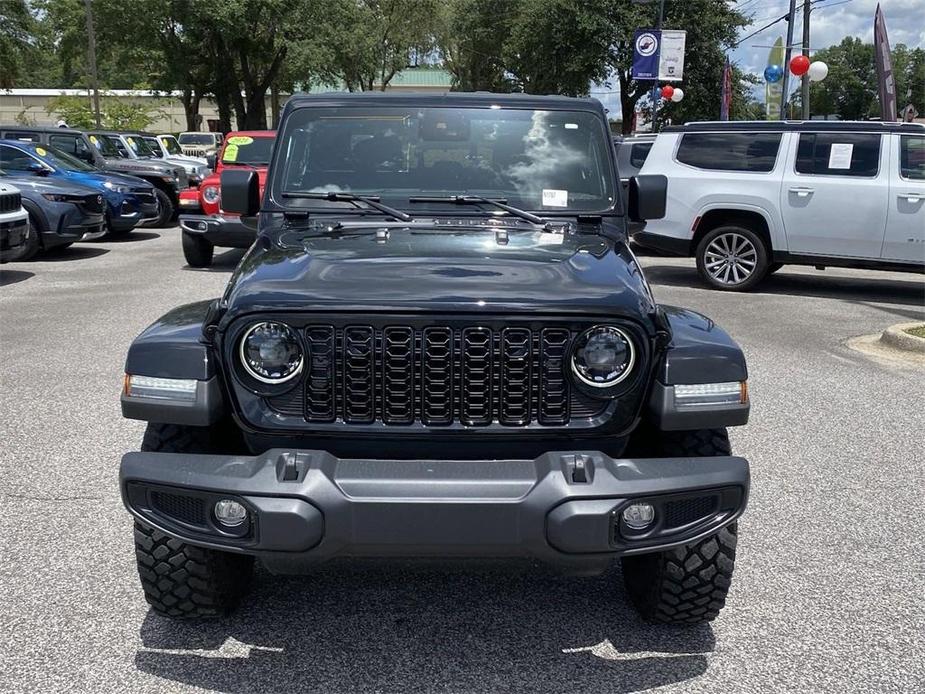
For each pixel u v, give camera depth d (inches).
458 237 140.6
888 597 146.1
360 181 159.2
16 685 118.2
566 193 158.1
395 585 148.0
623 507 106.2
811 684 122.0
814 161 424.2
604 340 112.1
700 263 453.1
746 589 148.1
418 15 1985.7
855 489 191.9
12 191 450.0
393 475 106.1
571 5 1577.3
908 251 412.8
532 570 153.8
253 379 112.9
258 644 129.5
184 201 498.9
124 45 1558.8
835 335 349.7
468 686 120.5
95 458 201.3
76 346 309.0
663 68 1120.8
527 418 113.3
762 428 232.7
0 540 160.1
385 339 111.2
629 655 128.4
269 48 1652.3
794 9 979.3
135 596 141.7
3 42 1638.8
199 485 107.4
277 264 125.0
